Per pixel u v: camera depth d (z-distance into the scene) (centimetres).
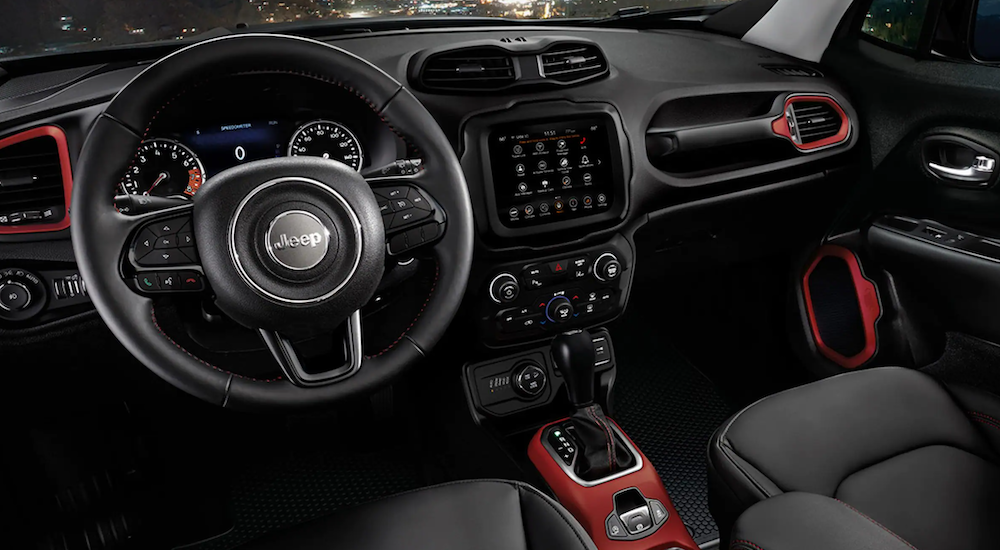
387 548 100
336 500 178
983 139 153
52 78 139
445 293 107
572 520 103
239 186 89
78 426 163
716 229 179
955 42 162
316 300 92
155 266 91
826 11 184
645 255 175
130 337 92
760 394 202
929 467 112
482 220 142
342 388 99
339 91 122
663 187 157
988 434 118
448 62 138
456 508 106
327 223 91
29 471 160
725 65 174
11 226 117
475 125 138
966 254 154
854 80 180
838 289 185
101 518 168
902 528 104
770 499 103
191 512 174
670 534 142
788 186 174
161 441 177
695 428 196
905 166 171
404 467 188
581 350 152
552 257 151
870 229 179
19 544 158
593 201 150
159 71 92
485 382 166
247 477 183
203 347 107
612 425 156
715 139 162
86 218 90
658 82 157
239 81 116
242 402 96
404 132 104
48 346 128
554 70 145
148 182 118
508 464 161
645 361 221
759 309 204
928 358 170
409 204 101
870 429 119
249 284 90
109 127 90
